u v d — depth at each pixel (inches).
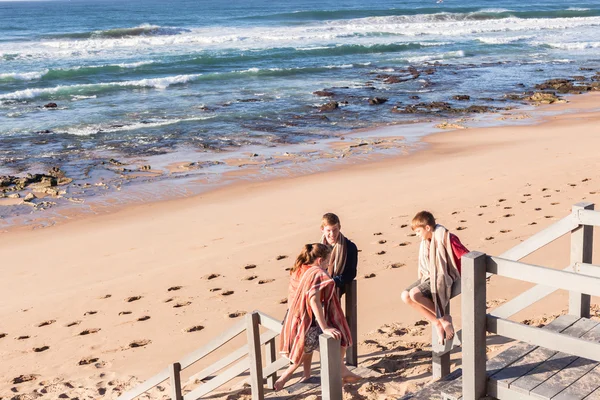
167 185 722.8
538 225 480.1
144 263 478.0
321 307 207.0
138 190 707.4
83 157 868.6
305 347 210.7
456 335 208.4
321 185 687.1
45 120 1111.0
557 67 1696.6
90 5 7578.7
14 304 414.6
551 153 775.7
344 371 234.4
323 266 215.2
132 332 354.3
